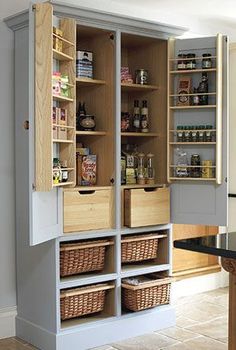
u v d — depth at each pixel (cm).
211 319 399
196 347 340
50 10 288
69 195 335
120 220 360
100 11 339
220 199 370
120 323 356
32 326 347
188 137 376
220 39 363
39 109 292
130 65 418
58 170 315
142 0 402
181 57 376
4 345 346
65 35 325
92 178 369
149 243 378
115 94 356
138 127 396
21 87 346
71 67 327
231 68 488
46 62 290
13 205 361
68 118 331
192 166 376
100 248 352
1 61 351
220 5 417
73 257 338
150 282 362
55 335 327
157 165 396
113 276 355
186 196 382
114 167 358
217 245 229
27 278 353
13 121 358
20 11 357
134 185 373
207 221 375
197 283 475
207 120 375
